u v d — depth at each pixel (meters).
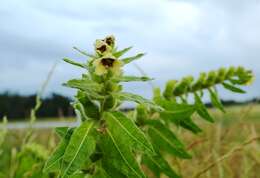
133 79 0.21
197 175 0.36
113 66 0.21
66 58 0.20
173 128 0.31
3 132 0.39
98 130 0.20
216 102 0.32
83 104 0.21
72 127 0.20
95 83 0.21
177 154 0.26
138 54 0.21
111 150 0.20
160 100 0.27
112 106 0.21
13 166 0.36
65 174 0.18
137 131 0.20
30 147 0.36
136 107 0.26
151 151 0.19
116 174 0.20
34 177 0.29
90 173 0.21
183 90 0.31
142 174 0.20
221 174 0.42
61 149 0.20
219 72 0.32
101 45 0.21
